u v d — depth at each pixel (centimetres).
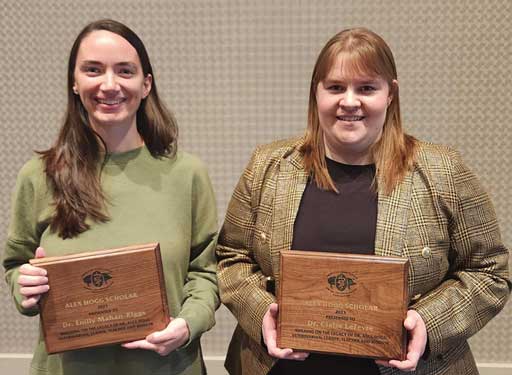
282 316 114
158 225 124
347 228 117
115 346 123
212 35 217
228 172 229
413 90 215
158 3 216
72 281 112
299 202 122
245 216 133
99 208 121
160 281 115
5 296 247
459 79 212
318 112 118
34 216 125
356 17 211
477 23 208
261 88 220
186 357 129
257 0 212
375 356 110
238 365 141
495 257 121
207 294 130
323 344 112
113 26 119
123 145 127
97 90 116
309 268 111
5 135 231
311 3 211
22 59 224
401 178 118
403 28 211
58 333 113
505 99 212
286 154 129
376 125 114
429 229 115
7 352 251
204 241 134
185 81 222
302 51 215
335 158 123
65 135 125
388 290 108
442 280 125
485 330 235
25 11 220
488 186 220
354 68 108
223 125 224
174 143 134
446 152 122
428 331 111
